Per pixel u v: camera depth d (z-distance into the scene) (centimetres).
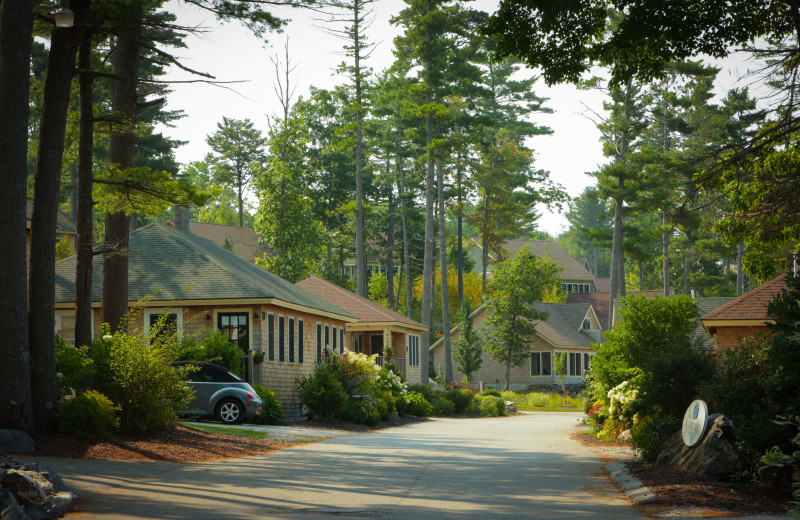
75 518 954
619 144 6047
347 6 1841
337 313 3894
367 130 6900
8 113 1594
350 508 1044
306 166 8044
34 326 1666
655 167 5553
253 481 1299
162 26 1811
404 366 4950
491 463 1648
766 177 1800
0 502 877
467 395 4609
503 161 8431
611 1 1697
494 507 1065
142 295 2930
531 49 1770
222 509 1021
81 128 1920
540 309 7544
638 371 2256
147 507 1029
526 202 8762
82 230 1914
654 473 1339
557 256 10519
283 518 959
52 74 1736
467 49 5362
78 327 1898
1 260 1572
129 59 2217
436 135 5428
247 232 7862
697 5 1658
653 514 1012
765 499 1085
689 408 1391
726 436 1284
